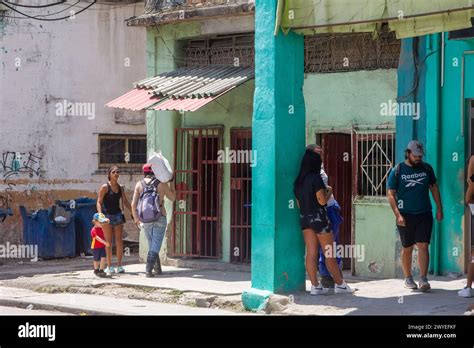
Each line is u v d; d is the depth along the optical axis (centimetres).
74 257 2133
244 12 1683
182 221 1788
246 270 1677
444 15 1159
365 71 1534
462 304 1176
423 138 1467
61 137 2255
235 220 1712
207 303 1327
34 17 2209
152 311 1280
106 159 2334
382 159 1515
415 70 1472
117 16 2344
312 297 1253
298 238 1291
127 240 2323
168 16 1784
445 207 1445
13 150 2183
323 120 1582
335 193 1597
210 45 1797
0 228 2155
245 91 1705
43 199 2225
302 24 1257
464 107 1433
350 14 1217
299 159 1292
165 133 1809
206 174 1758
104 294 1473
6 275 1791
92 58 2303
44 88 2228
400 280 1434
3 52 2169
